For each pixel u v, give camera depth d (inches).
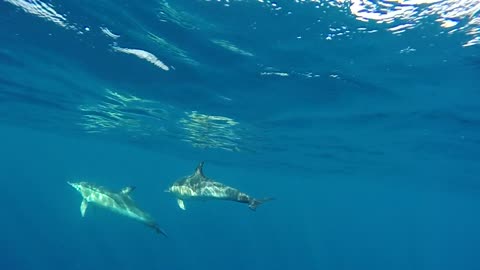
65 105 937.5
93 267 2155.5
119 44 495.8
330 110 670.5
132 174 4345.5
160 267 2314.2
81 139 1782.7
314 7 347.3
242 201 281.7
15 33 506.0
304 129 839.7
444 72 450.6
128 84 674.8
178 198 329.4
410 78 484.1
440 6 323.9
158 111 855.7
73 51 545.6
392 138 840.3
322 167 1465.3
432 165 1127.6
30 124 1459.2
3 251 2380.7
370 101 595.2
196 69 552.4
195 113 820.6
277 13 364.2
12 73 706.8
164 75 598.9
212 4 361.4
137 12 398.6
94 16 424.5
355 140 900.6
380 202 3088.1
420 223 5885.8
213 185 296.0
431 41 383.6
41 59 601.3
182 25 413.7
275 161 1445.6
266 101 663.8
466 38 368.2
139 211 372.5
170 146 1457.9
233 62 505.4
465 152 895.1
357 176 1632.6
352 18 358.3
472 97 519.2
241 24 394.9
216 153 1448.1
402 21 353.7
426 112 618.8
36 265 2103.8
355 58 445.7
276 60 480.1
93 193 408.8
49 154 3267.7
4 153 3873.0
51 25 467.2
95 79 670.5
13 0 416.2
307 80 536.4
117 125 1137.4
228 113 780.6
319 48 430.3
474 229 5546.3
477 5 316.8
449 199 2170.3
